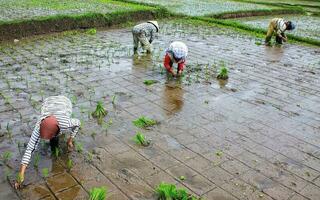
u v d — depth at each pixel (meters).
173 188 4.28
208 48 12.05
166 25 15.77
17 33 11.87
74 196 4.32
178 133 5.95
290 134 6.17
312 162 5.35
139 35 10.18
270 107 7.27
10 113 6.27
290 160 5.36
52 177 4.64
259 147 5.67
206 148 5.54
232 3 24.41
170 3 21.78
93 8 16.31
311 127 6.49
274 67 10.23
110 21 14.76
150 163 5.06
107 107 6.75
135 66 9.33
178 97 7.44
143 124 6.11
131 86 7.90
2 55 9.71
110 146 5.43
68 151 5.21
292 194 4.59
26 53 10.03
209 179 4.78
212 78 8.77
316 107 7.43
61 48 10.77
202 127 6.20
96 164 4.96
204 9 20.31
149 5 19.08
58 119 4.55
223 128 6.21
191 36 13.84
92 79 8.19
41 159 5.00
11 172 4.68
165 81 8.32
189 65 9.75
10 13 13.66
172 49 8.11
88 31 13.28
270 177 4.91
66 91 7.39
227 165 5.12
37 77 8.10
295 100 7.75
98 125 6.03
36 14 13.76
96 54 10.26
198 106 7.06
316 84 8.92
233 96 7.71
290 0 31.17
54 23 12.94
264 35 15.14
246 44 13.14
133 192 4.45
